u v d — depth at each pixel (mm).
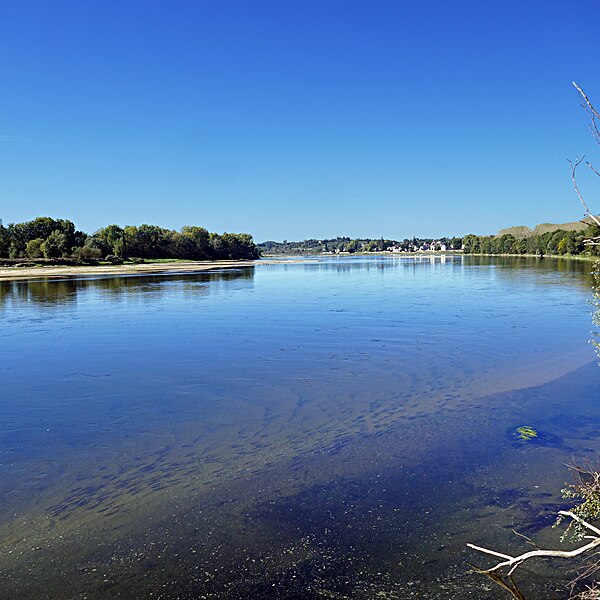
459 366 15789
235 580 5707
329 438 10031
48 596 5504
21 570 5973
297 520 6938
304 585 5590
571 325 22969
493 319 25125
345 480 8133
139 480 8367
